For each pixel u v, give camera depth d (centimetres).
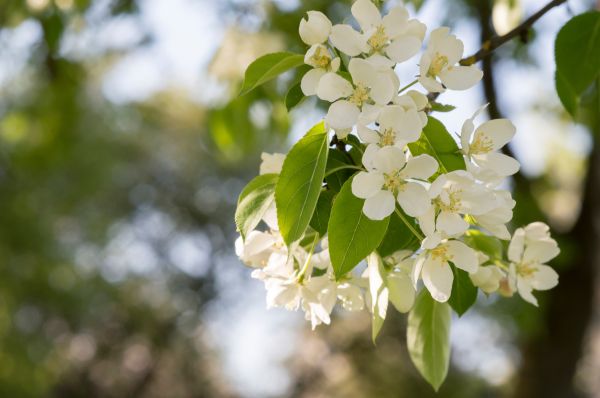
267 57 168
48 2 442
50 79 684
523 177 569
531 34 298
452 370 1413
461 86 160
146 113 1733
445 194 147
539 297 656
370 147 144
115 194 1789
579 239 656
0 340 1344
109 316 1772
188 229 1955
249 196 160
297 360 1706
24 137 927
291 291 168
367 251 146
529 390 671
